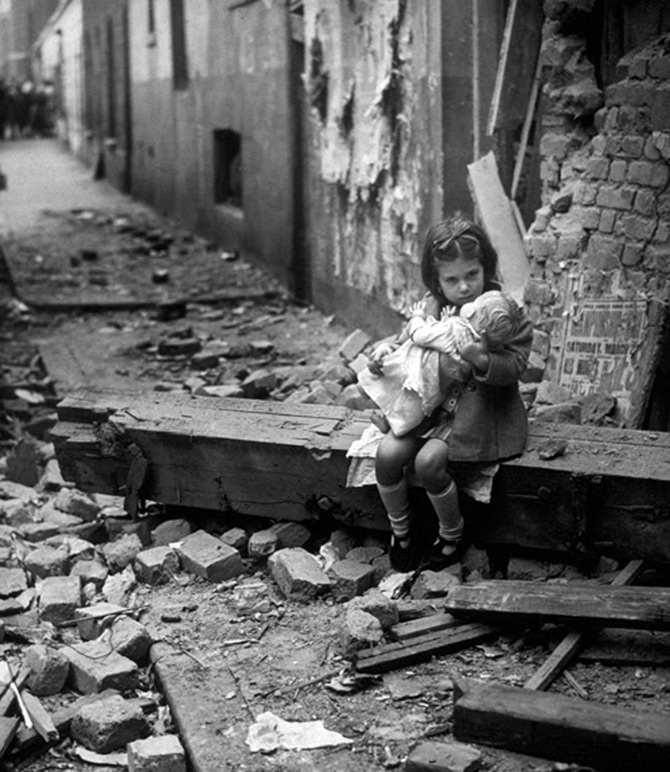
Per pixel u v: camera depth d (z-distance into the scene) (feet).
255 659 14.20
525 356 14.76
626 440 15.25
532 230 20.71
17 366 32.68
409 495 15.72
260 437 16.90
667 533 14.34
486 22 23.57
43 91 151.53
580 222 19.76
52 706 13.93
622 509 14.51
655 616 13.02
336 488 16.51
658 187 18.20
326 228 34.58
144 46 68.13
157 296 41.09
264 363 29.89
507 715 11.66
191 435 17.28
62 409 18.54
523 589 13.94
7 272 45.91
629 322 18.44
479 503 15.37
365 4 28.04
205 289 41.91
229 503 17.49
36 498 20.92
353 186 30.53
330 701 13.10
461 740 11.94
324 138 32.35
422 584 15.29
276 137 40.47
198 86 54.29
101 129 91.25
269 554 16.83
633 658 13.23
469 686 12.18
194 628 15.21
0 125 146.92
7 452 24.58
